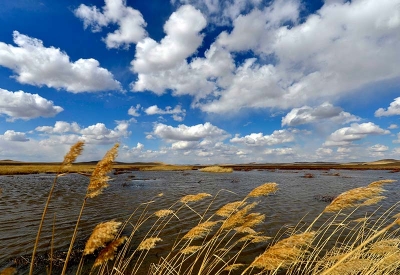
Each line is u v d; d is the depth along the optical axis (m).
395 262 4.25
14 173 53.34
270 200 19.22
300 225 11.80
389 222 11.83
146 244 3.34
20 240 9.67
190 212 14.70
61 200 19.20
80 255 8.02
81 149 2.69
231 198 20.45
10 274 2.75
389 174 55.81
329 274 2.99
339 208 3.40
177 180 39.91
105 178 2.61
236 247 8.91
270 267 3.16
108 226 2.58
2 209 15.77
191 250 4.49
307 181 37.00
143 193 23.52
